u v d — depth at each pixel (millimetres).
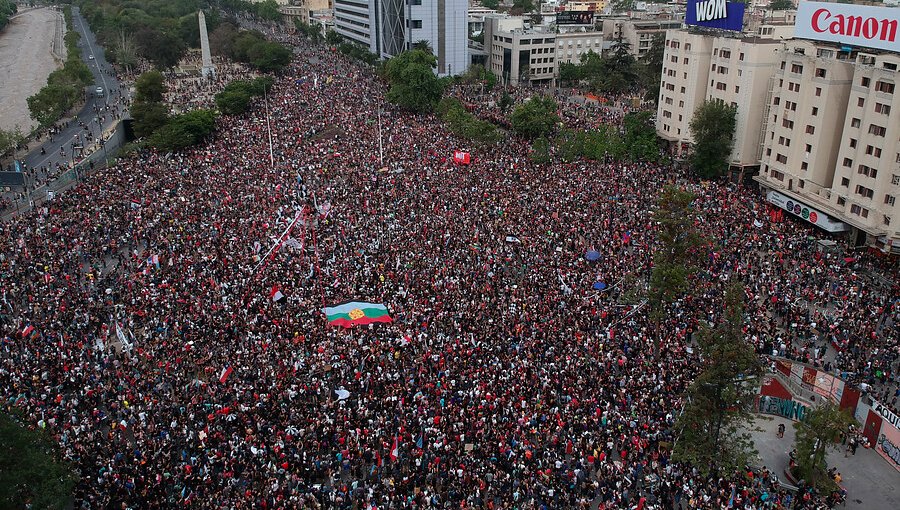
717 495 45656
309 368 58125
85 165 128625
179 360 59125
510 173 113312
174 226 89188
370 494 45344
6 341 61750
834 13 94812
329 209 93875
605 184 107562
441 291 71500
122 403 53625
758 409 59812
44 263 78625
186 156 126438
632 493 46438
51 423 50281
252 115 156625
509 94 196625
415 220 91062
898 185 84000
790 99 102938
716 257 79875
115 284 74562
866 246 91125
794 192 103125
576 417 51281
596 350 60562
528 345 60781
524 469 46531
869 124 87375
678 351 61312
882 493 49875
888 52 87938
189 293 71125
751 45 110000
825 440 48344
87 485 44688
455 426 50438
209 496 43562
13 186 111938
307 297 70125
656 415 52625
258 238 85125
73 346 61094
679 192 61531
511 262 79500
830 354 65000
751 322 66875
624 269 77062
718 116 114062
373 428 50812
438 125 151625
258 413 51938
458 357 58938
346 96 179000
